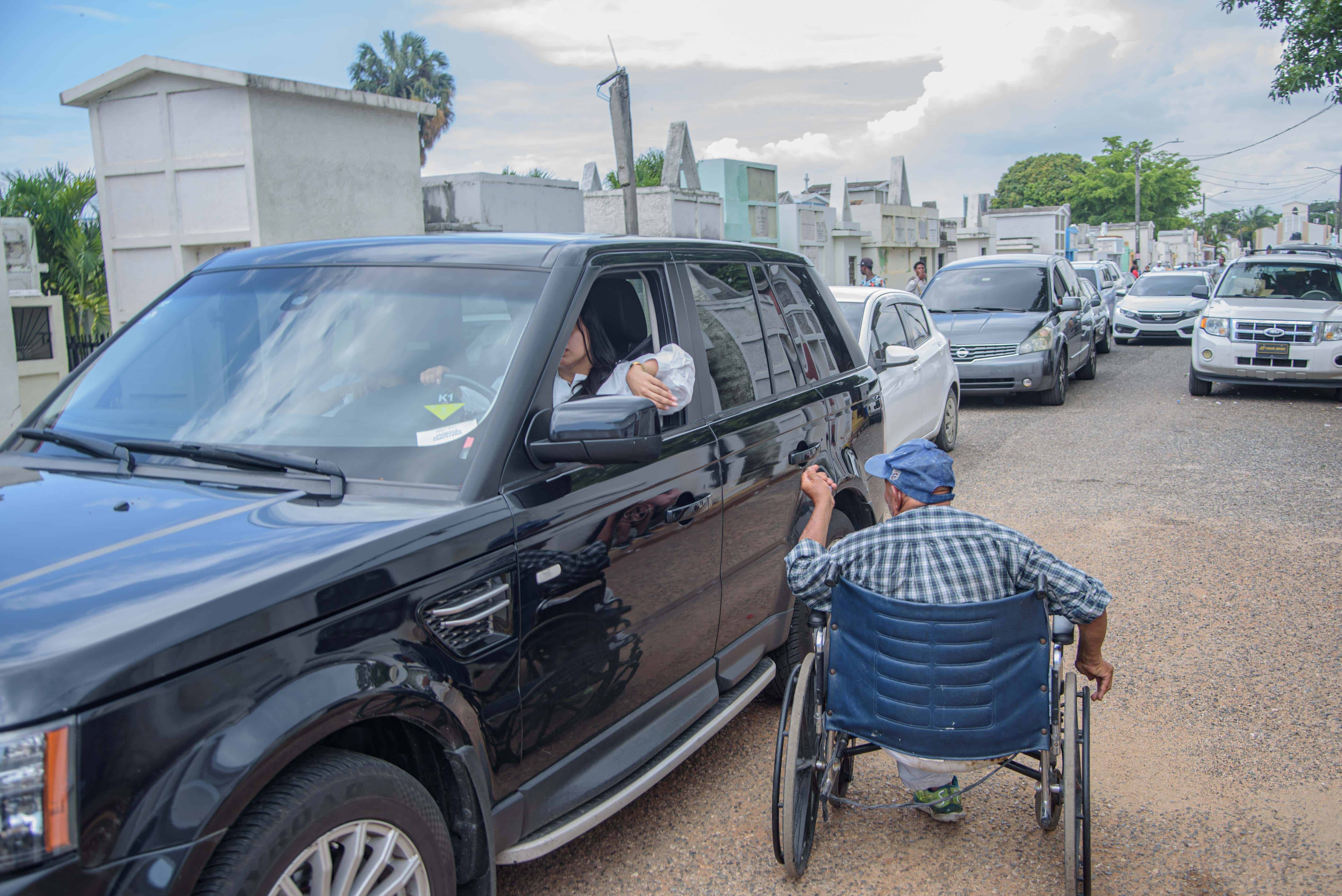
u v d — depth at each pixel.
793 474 3.94
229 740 1.85
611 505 2.86
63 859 1.65
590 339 3.32
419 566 2.27
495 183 15.23
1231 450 10.05
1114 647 5.07
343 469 2.58
